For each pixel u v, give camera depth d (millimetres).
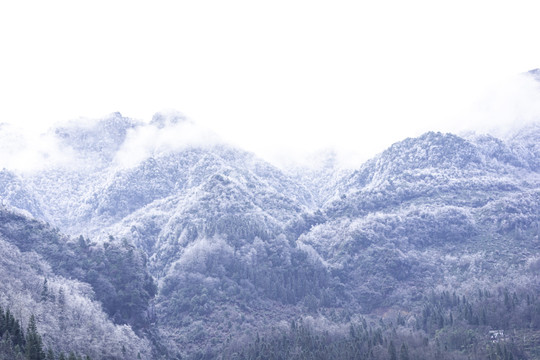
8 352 185625
